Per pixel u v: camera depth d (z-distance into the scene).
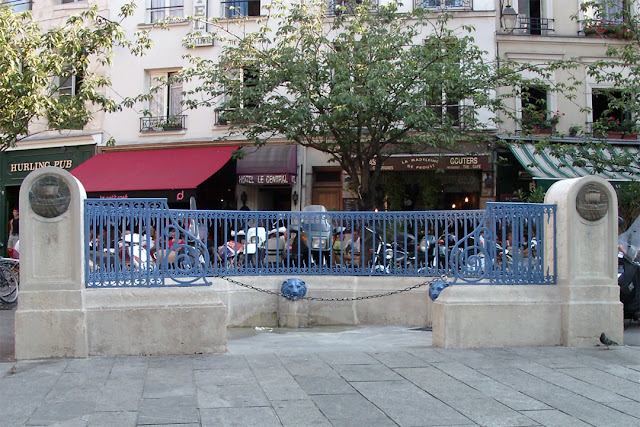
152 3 21.62
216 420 4.85
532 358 7.12
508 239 8.11
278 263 9.98
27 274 6.99
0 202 22.98
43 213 7.01
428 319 9.81
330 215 10.05
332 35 19.62
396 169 19.11
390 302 10.02
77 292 7.04
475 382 6.05
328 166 20.19
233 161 19.75
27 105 13.66
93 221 7.30
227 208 20.52
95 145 21.59
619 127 16.66
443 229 9.78
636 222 10.57
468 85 15.27
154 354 7.23
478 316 7.75
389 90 15.18
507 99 19.58
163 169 19.58
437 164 19.00
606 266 8.03
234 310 9.72
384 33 15.85
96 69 21.56
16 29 14.36
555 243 8.08
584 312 7.85
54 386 5.82
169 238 7.93
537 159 17.89
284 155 19.67
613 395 5.62
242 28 20.75
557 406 5.28
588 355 7.30
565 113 19.69
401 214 9.91
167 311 7.29
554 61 18.52
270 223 9.97
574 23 19.98
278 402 5.34
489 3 19.52
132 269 7.37
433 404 5.32
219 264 9.71
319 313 10.01
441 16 16.39
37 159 22.47
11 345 7.93
